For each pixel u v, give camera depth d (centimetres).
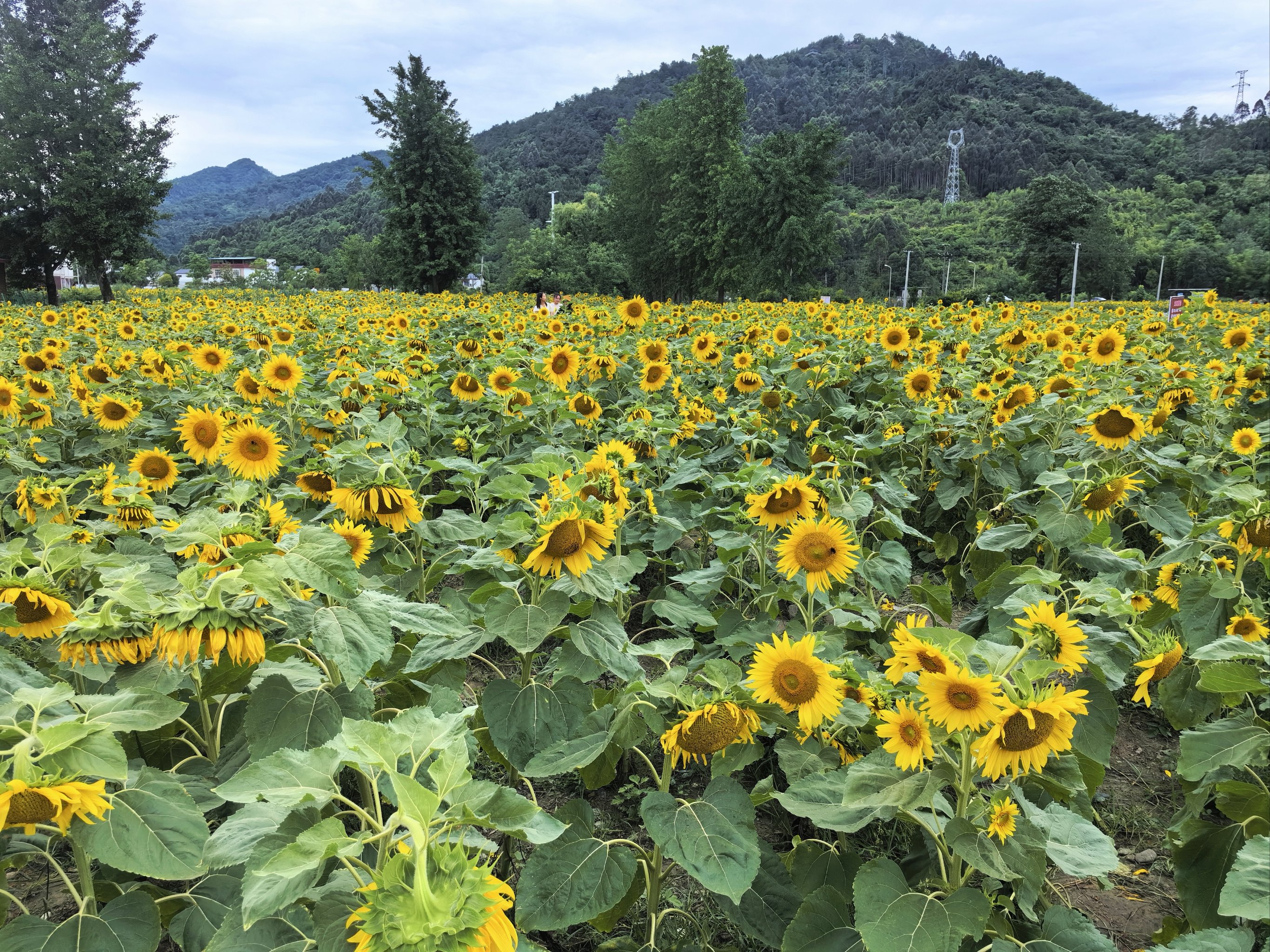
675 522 439
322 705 240
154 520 466
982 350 1138
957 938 210
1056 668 221
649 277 6588
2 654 252
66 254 5409
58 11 5434
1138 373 930
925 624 434
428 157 6347
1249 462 629
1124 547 627
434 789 187
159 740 296
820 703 260
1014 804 229
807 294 5584
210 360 881
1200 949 201
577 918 237
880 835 347
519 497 334
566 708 297
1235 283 11094
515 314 1717
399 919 128
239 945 200
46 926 206
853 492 442
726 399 868
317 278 8406
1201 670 314
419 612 255
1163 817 391
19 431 693
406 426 726
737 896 215
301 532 237
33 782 171
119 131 5416
